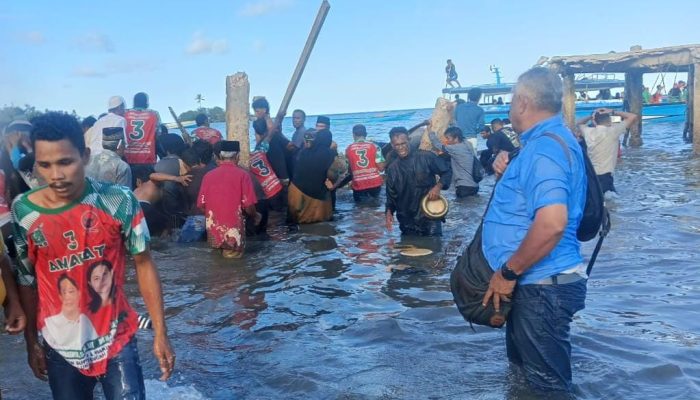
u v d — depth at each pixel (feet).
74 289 9.88
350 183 46.78
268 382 14.05
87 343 10.05
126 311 10.44
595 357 14.47
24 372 14.88
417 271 23.61
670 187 41.57
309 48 40.65
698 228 28.30
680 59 64.80
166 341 10.59
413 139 43.06
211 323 18.37
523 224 12.21
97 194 9.81
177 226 31.81
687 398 12.37
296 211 34.35
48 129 9.09
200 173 31.01
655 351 14.79
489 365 14.49
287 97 40.86
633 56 67.31
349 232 31.73
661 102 107.86
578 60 70.28
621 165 56.85
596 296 19.30
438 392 13.15
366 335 16.78
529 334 12.32
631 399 12.40
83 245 9.77
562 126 12.28
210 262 25.90
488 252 12.67
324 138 34.58
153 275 10.59
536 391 12.54
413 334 16.72
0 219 16.17
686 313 17.49
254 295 21.08
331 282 22.50
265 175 33.37
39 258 9.80
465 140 42.22
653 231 27.99
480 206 38.04
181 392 13.65
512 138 50.96
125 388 10.19
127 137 35.68
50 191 9.63
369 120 167.02
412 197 29.35
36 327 10.59
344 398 13.08
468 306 12.98
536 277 12.18
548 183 11.50
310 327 17.74
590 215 12.71
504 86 104.63
